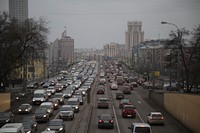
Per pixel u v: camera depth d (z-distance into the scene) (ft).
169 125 128.06
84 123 132.67
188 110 117.19
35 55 244.01
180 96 132.98
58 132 102.94
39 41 232.94
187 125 118.83
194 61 223.30
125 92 270.67
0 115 124.88
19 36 223.71
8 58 226.58
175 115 144.66
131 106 152.66
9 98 179.52
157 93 202.49
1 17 223.10
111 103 212.02
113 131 115.55
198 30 225.35
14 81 342.85
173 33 227.40
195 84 236.22
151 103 209.97
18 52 229.04
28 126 104.53
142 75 510.58
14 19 231.91
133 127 87.45
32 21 232.53
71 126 126.21
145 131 85.76
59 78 445.78
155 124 129.29
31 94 253.03
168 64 238.27
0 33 222.07
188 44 225.76
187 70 221.25
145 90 307.17
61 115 141.69
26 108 162.09
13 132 78.38
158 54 500.74
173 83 356.38
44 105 155.22
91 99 235.20
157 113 129.70
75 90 278.87
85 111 173.37
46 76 527.81
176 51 226.17
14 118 135.13
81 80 388.57
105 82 388.78
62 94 217.97
